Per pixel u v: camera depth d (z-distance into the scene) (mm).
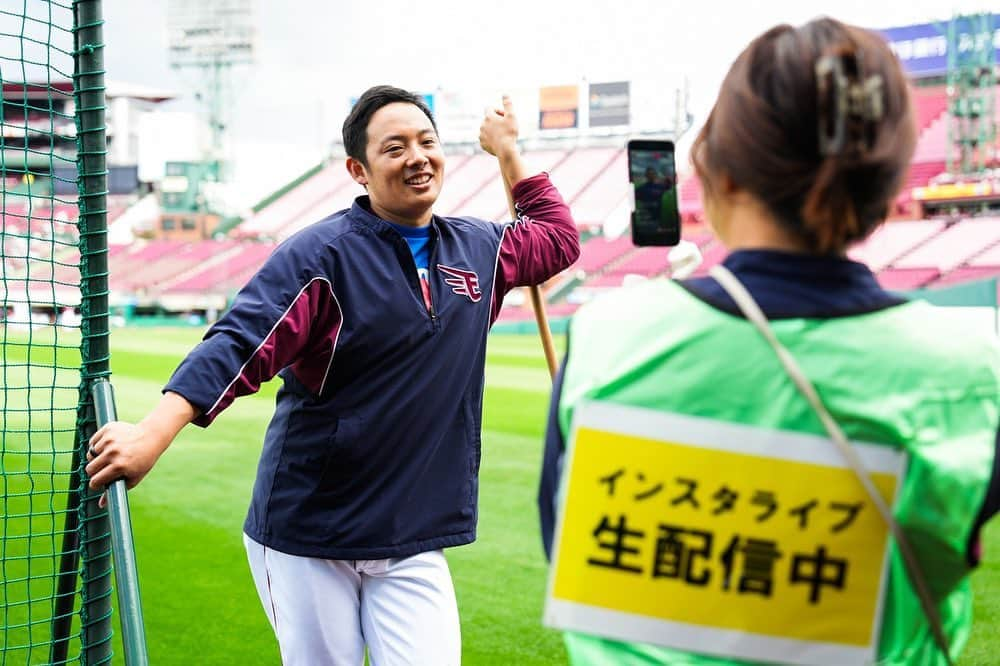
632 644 1033
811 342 999
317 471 2346
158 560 5215
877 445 992
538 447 8633
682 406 1018
